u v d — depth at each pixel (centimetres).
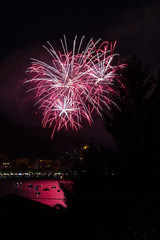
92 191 1084
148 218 913
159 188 984
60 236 1127
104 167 1106
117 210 1007
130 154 1032
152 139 1028
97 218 1059
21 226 1237
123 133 1057
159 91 1057
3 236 1152
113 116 1091
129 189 1008
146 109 1055
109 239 998
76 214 1111
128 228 967
